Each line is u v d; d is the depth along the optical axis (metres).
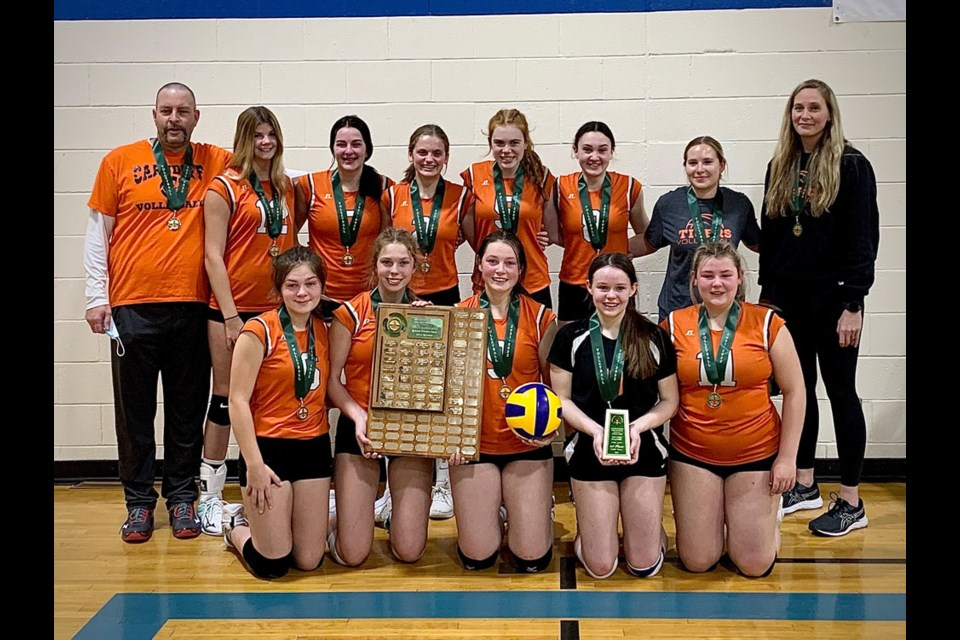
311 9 5.35
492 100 5.37
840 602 3.59
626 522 3.87
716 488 3.88
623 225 4.77
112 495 5.21
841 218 4.46
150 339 4.44
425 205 4.66
